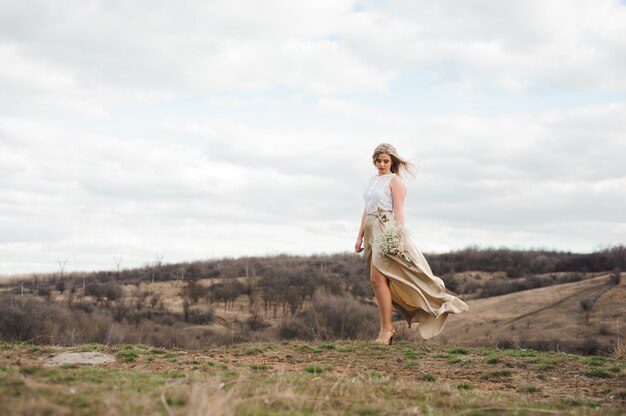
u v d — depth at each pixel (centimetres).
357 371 684
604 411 471
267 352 818
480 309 6328
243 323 5809
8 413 342
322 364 721
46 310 4419
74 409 369
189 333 4953
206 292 8019
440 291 901
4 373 468
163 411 381
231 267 10631
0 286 9481
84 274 11450
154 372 610
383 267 892
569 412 454
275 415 391
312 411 416
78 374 516
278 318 6038
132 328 4969
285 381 516
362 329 3612
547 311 5697
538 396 564
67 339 4103
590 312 5444
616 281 6250
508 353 843
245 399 417
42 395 400
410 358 783
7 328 4041
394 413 420
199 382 469
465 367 730
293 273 8250
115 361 714
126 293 8231
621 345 869
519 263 9894
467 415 435
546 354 834
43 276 11062
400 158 926
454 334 5372
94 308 5466
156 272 11081
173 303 7438
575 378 668
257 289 8062
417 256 895
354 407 430
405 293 900
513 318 5728
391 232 871
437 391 532
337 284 6869
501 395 545
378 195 907
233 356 787
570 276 8112
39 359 704
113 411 361
